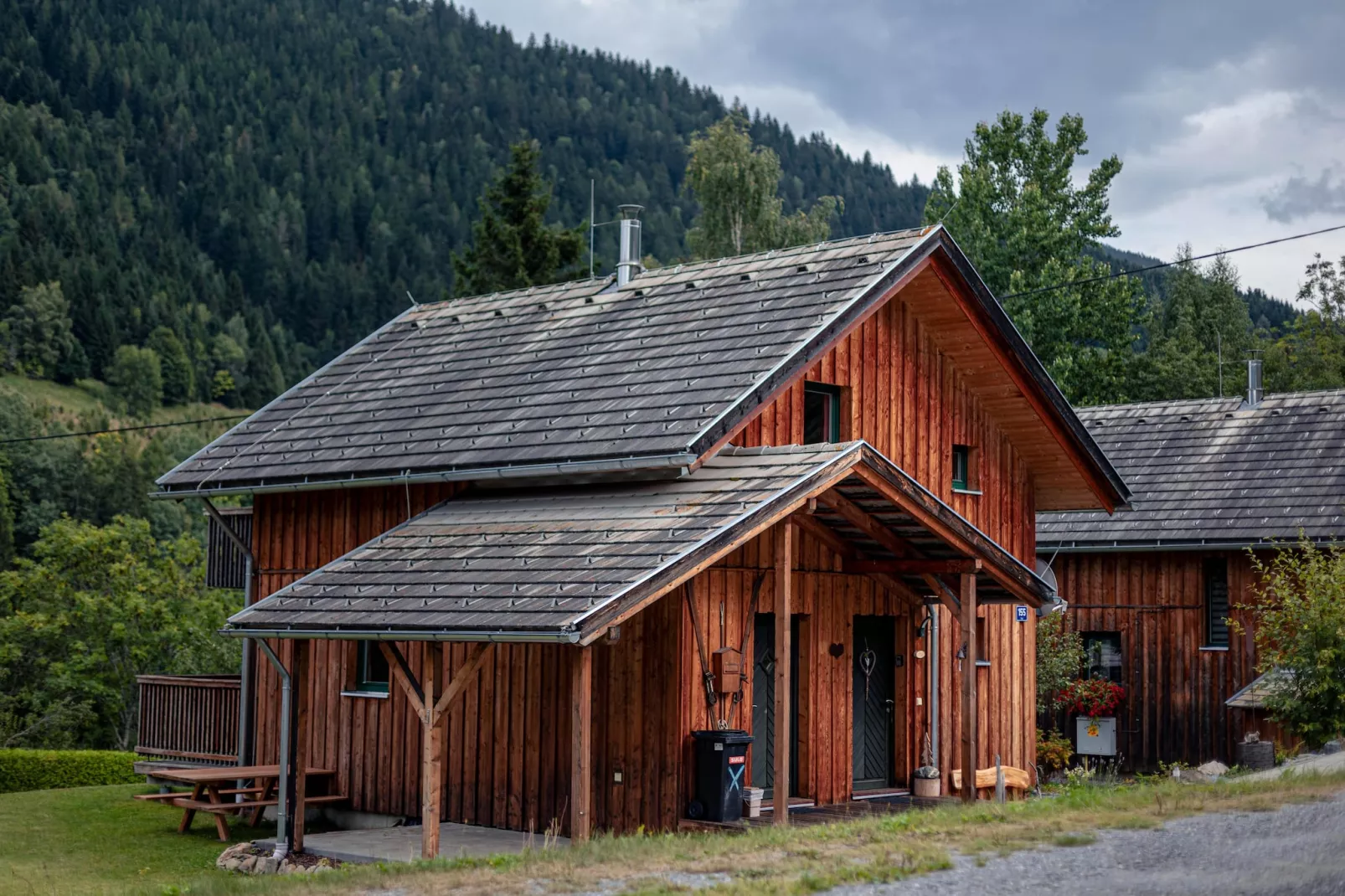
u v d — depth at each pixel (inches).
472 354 908.0
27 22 6801.2
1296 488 1165.1
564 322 901.2
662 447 672.4
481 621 591.2
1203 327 2699.3
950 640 875.4
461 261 2003.0
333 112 7381.9
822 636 772.6
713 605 703.1
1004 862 470.0
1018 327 1934.1
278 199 6427.2
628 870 487.8
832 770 770.2
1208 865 448.1
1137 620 1202.0
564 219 6604.3
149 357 4741.6
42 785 1224.8
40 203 5280.5
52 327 4665.4
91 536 1733.5
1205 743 1155.9
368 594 666.8
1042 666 1131.9
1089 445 951.0
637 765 690.2
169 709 965.8
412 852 669.3
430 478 766.5
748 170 2182.6
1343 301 2586.1
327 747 847.1
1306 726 841.5
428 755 609.3
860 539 765.9
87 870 717.3
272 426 924.6
